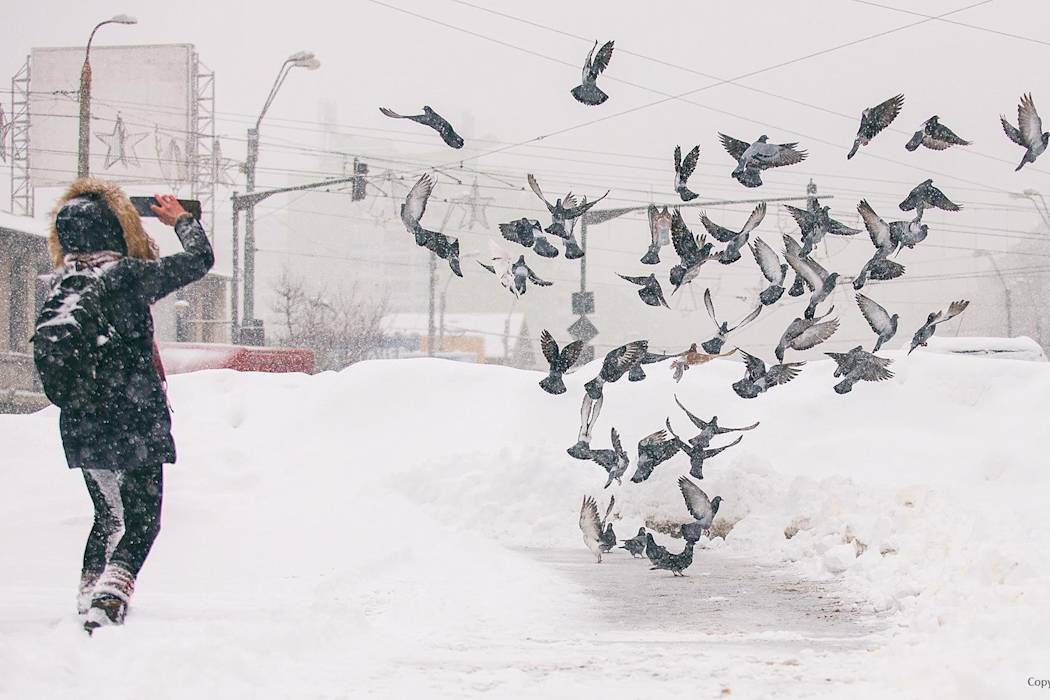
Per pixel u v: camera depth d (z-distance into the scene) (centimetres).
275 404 1677
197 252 649
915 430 1489
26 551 898
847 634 693
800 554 1091
